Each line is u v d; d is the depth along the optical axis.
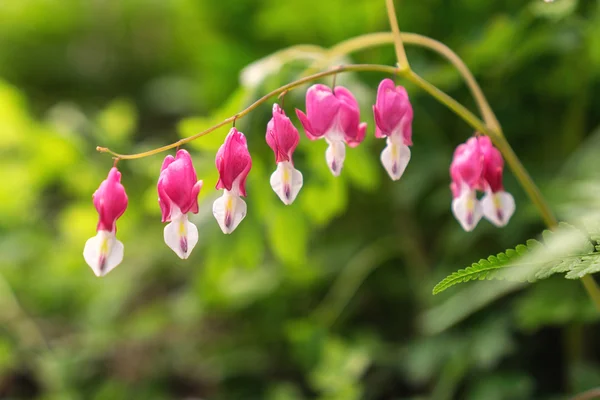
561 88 0.65
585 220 0.53
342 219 0.77
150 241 0.90
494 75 0.64
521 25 0.63
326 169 0.63
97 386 0.75
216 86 0.80
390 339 0.71
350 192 0.74
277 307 0.76
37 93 1.34
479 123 0.54
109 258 0.50
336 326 0.72
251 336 0.76
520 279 0.51
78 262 0.89
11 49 1.31
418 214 0.70
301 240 0.65
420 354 0.65
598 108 0.66
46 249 0.98
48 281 0.91
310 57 0.62
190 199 0.51
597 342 0.65
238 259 0.69
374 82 0.68
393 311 0.73
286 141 0.51
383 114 0.52
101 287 0.88
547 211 0.55
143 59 1.40
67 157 0.82
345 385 0.64
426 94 0.66
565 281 0.62
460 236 0.64
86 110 1.29
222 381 0.73
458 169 0.53
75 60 1.37
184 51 1.27
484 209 0.54
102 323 0.81
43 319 0.88
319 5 0.68
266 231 0.66
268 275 0.76
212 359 0.74
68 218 0.87
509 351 0.62
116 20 1.38
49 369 0.75
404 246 0.70
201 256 0.86
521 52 0.63
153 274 0.91
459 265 0.65
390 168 0.52
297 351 0.68
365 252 0.73
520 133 0.67
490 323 0.64
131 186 0.85
